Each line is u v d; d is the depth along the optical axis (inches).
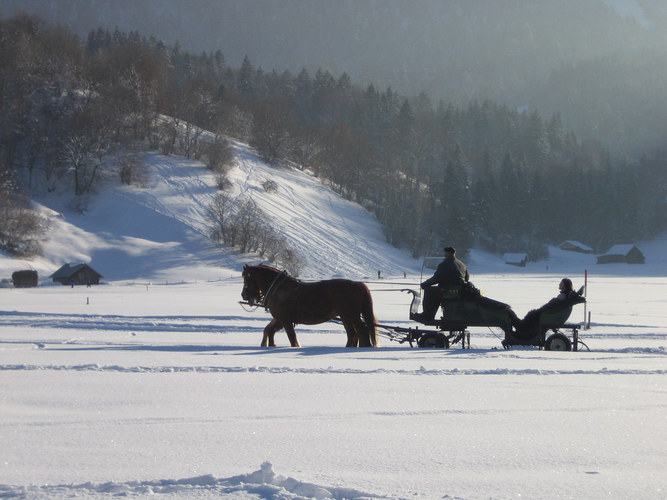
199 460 215.6
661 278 4030.5
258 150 5816.9
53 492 181.0
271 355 522.3
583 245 6653.5
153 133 5408.5
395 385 360.2
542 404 309.1
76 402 308.2
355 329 629.3
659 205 7741.1
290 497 175.6
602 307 1480.1
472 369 426.0
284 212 4835.1
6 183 3949.3
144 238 4109.3
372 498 177.6
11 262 3385.8
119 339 714.2
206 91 6294.3
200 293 2188.7
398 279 3885.3
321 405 304.7
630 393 339.3
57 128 4751.5
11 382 363.6
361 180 6053.2
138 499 175.5
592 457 220.2
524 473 202.7
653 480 195.9
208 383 362.9
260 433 251.3
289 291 636.1
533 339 604.1
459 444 236.1
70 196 4471.0
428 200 6072.8
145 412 287.4
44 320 990.4
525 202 6505.9
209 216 4242.1
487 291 2315.5
